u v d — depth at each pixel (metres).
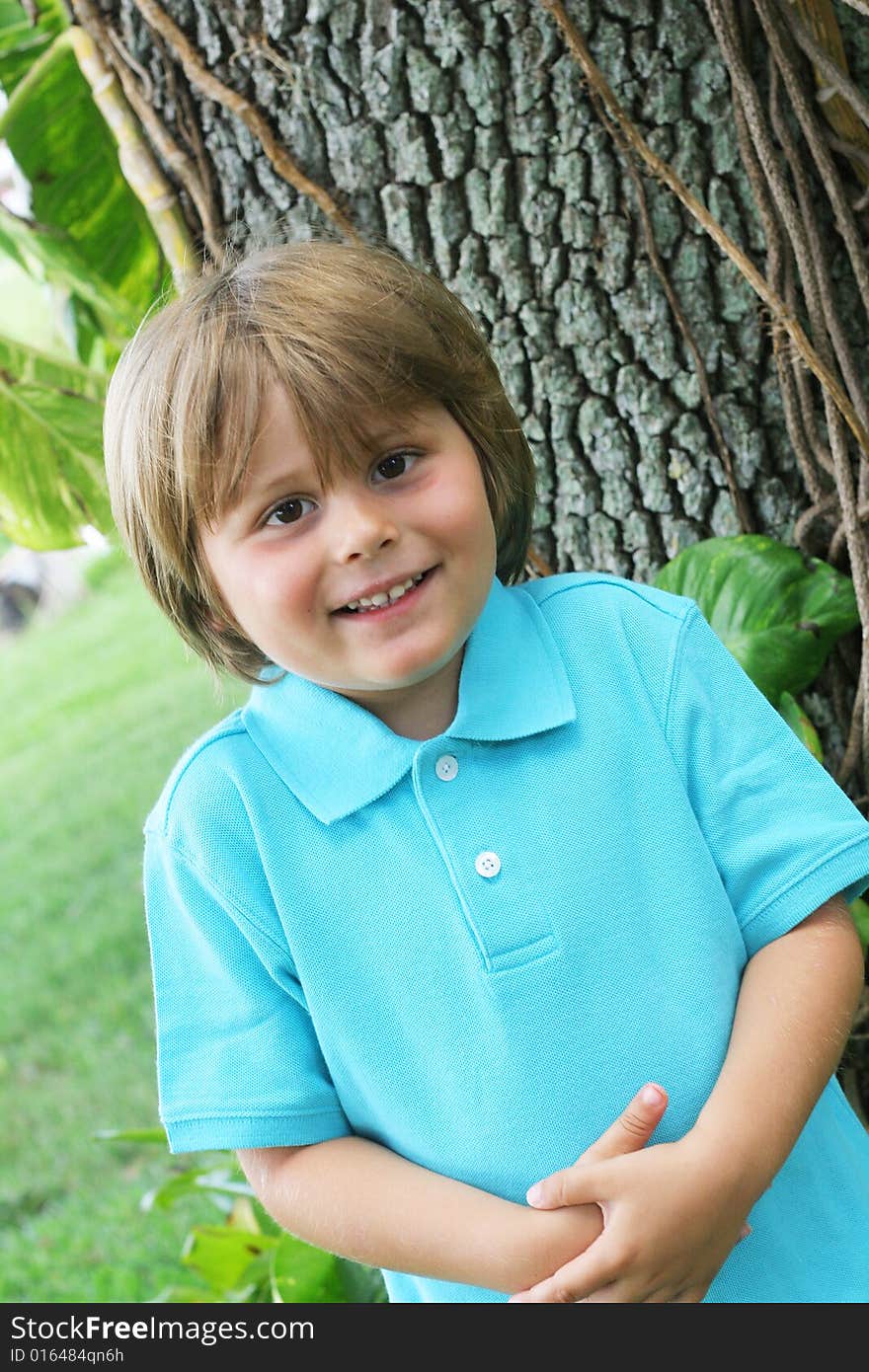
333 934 1.01
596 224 1.38
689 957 1.00
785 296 1.35
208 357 0.94
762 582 1.38
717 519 1.44
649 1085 0.93
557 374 1.43
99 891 5.13
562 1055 0.98
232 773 1.04
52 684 7.25
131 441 1.00
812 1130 1.07
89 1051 4.19
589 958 0.98
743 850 1.03
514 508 1.14
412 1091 1.02
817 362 1.32
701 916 1.01
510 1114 0.99
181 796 1.06
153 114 1.43
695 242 1.38
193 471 0.94
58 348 1.95
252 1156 1.07
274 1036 1.04
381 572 0.92
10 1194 3.60
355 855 1.01
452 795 1.00
